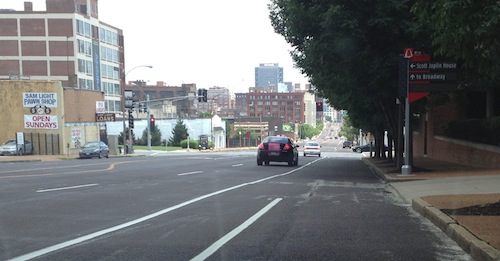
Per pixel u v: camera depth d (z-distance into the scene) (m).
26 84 44.91
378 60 17.34
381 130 37.72
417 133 39.75
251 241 7.25
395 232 7.94
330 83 21.36
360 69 18.11
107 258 6.25
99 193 12.68
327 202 11.45
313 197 12.38
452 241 7.29
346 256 6.44
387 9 16.03
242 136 119.75
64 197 11.81
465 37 7.16
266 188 14.41
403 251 6.71
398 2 15.72
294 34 19.80
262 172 21.23
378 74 17.56
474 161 21.62
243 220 8.96
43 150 44.81
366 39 16.94
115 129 84.31
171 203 11.05
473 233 7.00
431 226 8.45
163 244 7.03
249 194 12.89
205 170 21.84
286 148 26.30
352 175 20.38
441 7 7.26
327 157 50.47
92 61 89.38
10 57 84.00
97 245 6.94
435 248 6.87
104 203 10.93
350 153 71.75
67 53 84.00
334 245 7.03
